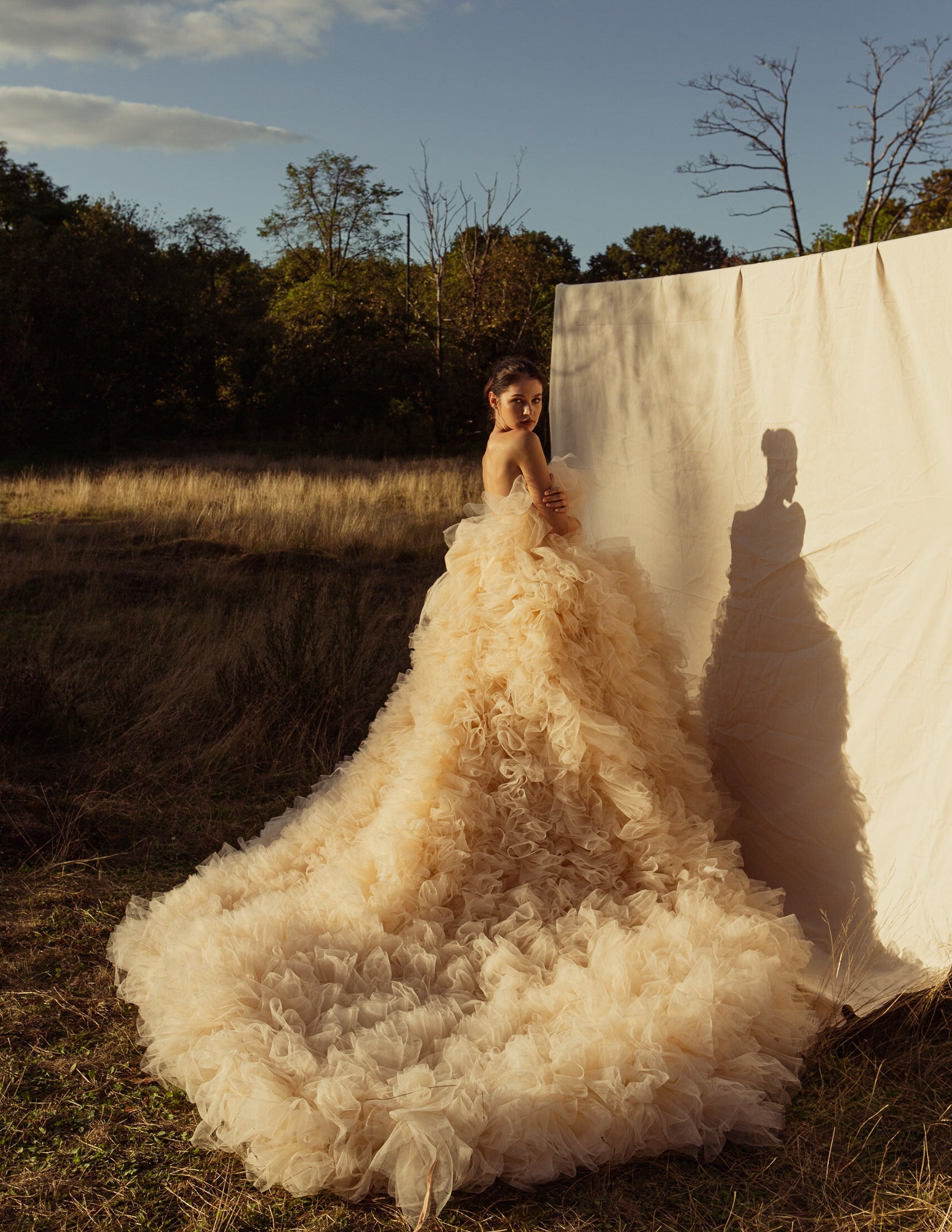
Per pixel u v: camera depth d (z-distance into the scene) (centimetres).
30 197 3347
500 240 3369
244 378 3142
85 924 336
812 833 328
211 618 726
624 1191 218
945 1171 218
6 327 2491
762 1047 257
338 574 927
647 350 406
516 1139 220
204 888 333
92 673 599
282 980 268
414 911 297
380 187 4500
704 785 341
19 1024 278
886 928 295
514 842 301
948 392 272
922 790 286
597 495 447
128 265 2872
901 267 284
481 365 3288
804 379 323
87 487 1398
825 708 322
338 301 3272
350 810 347
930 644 282
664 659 346
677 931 276
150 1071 255
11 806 411
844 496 310
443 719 311
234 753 489
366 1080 229
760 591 349
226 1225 207
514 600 307
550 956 276
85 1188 217
